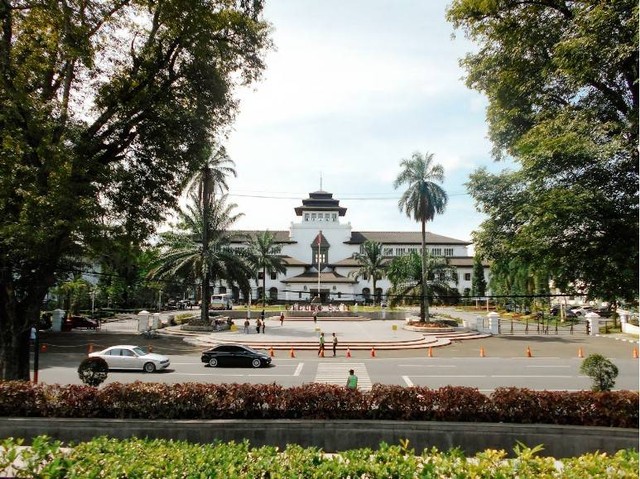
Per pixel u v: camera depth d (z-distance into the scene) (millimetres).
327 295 80688
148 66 14453
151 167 15516
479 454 6422
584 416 10492
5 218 12305
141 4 13469
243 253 44562
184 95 15414
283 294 81562
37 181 12211
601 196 9797
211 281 42062
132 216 15250
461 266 85688
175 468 5973
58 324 40969
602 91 10109
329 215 89500
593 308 68562
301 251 87875
